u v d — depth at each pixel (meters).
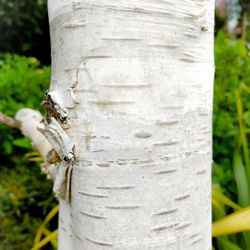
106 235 0.28
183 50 0.27
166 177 0.27
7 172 1.06
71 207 0.30
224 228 0.41
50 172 0.41
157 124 0.27
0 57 1.89
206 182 0.30
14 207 0.89
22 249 0.76
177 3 0.26
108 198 0.27
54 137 0.29
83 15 0.26
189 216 0.29
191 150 0.28
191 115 0.28
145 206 0.27
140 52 0.26
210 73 0.30
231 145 0.67
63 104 0.28
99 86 0.26
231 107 0.71
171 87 0.27
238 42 0.79
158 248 0.28
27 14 2.02
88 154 0.27
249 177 0.54
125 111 0.26
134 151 0.27
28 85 1.00
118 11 0.26
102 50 0.26
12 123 0.63
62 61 0.28
